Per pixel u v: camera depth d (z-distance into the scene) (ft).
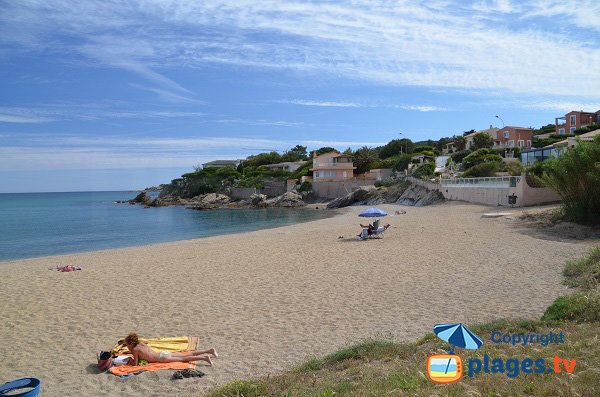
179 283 50.98
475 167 186.09
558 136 244.63
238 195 316.60
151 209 294.05
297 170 342.03
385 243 75.10
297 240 86.63
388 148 370.53
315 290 44.96
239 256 69.00
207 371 26.18
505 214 100.01
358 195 238.89
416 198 196.24
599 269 40.24
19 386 22.16
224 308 40.06
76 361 28.86
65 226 166.81
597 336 22.59
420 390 17.81
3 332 35.22
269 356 28.14
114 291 48.01
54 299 45.21
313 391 19.88
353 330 32.30
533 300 35.96
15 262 74.69
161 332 34.24
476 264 53.06
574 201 76.13
